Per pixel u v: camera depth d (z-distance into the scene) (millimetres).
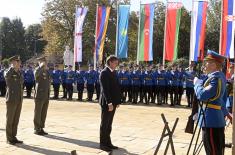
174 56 21078
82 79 21859
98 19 23688
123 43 22531
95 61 23609
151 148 9414
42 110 11023
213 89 5836
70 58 34906
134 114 15773
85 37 48375
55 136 10758
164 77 20047
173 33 21078
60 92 27625
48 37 50125
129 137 10750
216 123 5969
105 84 8961
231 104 9453
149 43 21547
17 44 80562
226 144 9469
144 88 20406
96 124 12930
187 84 19078
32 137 10578
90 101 21453
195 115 6371
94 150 9156
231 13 19047
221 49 19281
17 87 9711
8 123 9688
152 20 21500
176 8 21000
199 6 20375
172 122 13680
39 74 10859
